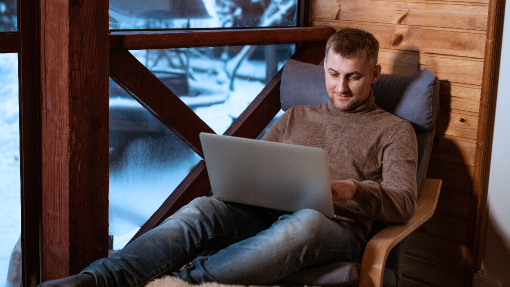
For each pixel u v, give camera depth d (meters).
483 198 1.86
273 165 1.27
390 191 1.38
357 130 1.61
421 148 1.73
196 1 1.95
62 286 1.15
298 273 1.29
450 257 1.95
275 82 2.19
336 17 2.23
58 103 1.53
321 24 2.30
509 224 1.81
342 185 1.31
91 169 1.59
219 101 2.12
